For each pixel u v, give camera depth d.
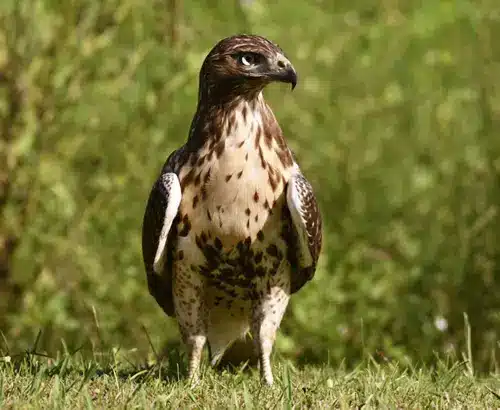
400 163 15.26
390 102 15.37
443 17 15.56
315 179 14.71
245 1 14.32
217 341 9.18
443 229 14.23
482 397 7.86
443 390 7.96
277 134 8.29
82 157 13.73
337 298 13.23
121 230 13.53
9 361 8.27
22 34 12.88
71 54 13.02
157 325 13.18
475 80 15.10
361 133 15.24
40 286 13.09
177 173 8.30
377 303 13.61
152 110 13.64
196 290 8.52
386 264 14.01
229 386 8.00
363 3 16.47
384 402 7.34
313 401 7.43
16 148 12.75
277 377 8.41
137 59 13.34
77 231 13.36
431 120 15.51
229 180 8.12
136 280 13.32
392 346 12.55
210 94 8.24
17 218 13.09
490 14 14.98
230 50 8.17
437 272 13.75
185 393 7.60
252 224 8.22
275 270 8.45
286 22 15.15
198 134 8.26
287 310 13.16
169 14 13.62
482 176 13.91
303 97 14.82
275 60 8.16
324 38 15.33
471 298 13.32
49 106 13.02
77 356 10.02
